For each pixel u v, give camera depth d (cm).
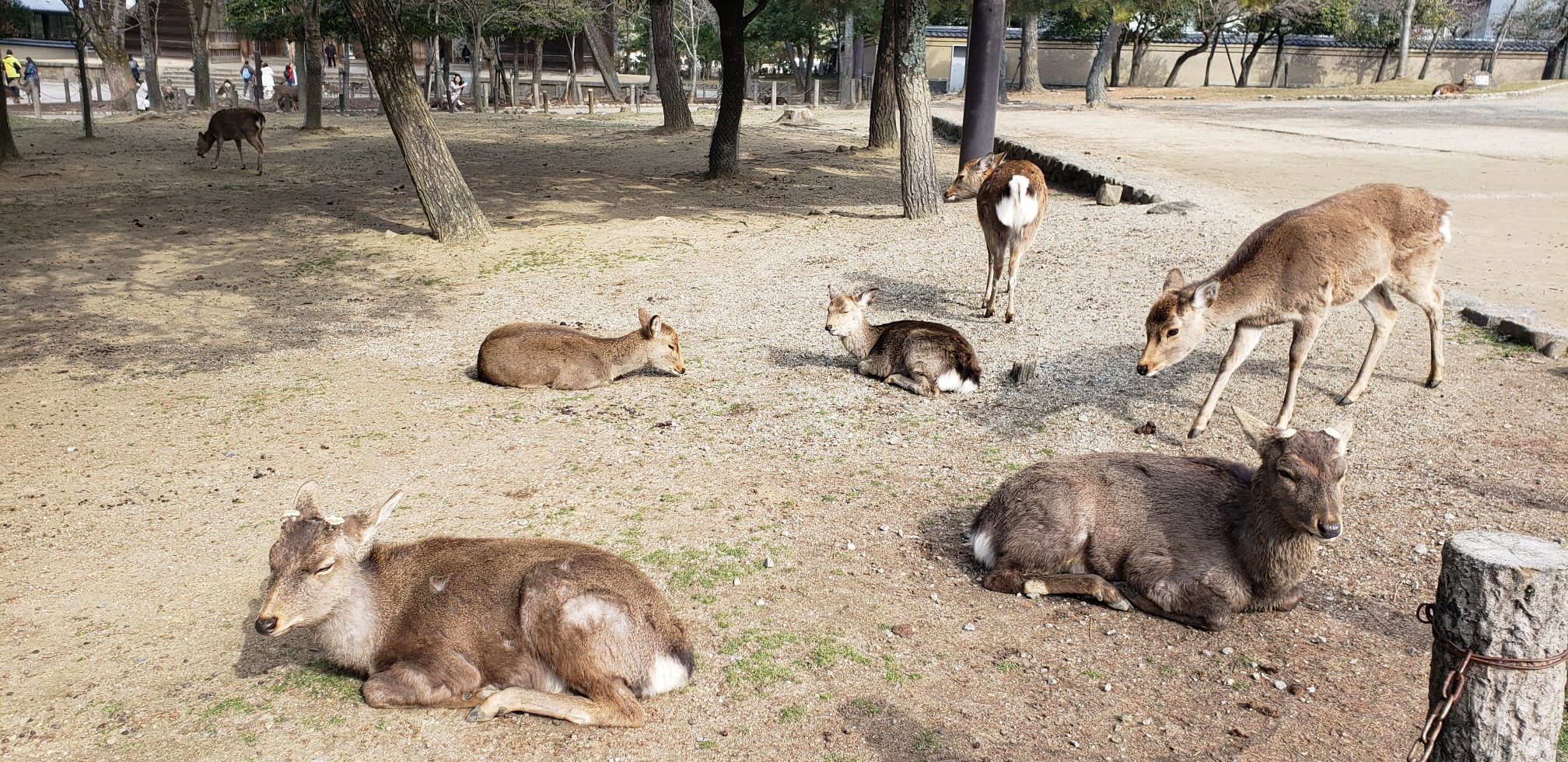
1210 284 643
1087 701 421
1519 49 5228
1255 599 475
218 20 4688
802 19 4503
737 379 862
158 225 1552
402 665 405
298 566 391
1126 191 1590
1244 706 419
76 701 416
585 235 1464
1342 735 401
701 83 5469
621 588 407
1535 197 1556
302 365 931
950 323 976
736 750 385
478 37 3712
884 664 444
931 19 5078
